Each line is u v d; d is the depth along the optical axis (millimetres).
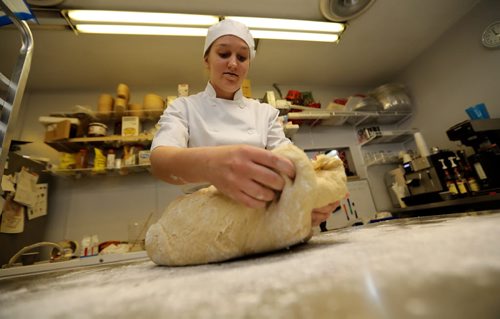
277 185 434
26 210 1797
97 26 1790
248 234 473
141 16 1763
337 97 3123
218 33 919
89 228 2043
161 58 2287
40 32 1858
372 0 1950
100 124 2025
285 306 152
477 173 1786
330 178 563
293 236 450
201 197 523
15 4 756
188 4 1789
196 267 422
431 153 2285
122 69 2346
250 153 417
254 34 2062
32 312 199
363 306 137
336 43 2428
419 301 134
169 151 542
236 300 176
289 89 3012
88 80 2396
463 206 1864
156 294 221
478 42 2219
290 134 2344
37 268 1330
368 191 2615
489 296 129
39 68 2182
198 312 160
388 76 3098
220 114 907
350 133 2938
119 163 1994
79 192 2129
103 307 194
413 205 2236
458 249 222
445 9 2211
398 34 2416
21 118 2281
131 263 720
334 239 536
